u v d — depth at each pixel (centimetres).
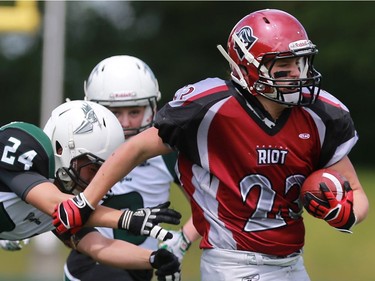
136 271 1892
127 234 1891
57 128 1598
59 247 4400
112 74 1980
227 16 9962
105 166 1527
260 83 1484
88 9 10312
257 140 1503
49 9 4803
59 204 1497
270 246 1529
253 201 1518
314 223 4481
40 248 4147
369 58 8906
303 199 1509
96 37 10275
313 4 9238
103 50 10244
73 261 1909
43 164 1545
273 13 1525
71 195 1543
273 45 1477
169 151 1536
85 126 1586
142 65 2030
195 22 10019
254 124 1502
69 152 1586
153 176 1952
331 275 3862
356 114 9156
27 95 10344
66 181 1606
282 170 1513
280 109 1512
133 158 1528
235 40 1529
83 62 10119
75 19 10281
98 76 1997
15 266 3894
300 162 1518
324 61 8962
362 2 9006
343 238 4297
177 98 1525
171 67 10062
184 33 10056
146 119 2002
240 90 1517
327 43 9044
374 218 4544
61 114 1612
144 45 10131
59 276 3572
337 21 8994
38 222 1614
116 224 1508
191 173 1556
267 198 1520
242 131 1501
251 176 1511
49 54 4800
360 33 8988
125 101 1958
